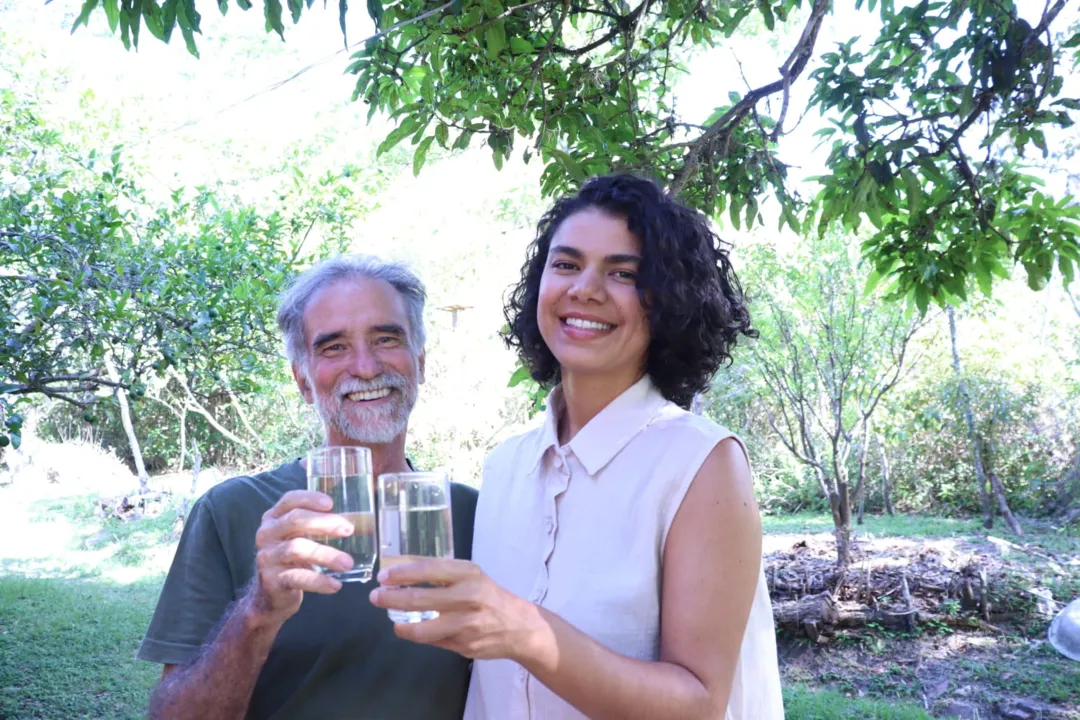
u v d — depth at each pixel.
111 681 6.48
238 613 1.43
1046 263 3.84
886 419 11.19
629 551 1.42
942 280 3.98
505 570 1.56
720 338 1.59
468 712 1.67
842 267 8.73
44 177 5.67
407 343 1.95
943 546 9.54
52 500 14.66
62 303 4.14
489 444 14.23
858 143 3.67
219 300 5.05
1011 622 7.52
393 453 1.98
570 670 1.15
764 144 3.82
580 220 1.50
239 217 6.26
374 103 3.56
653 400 1.54
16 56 9.93
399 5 3.27
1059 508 11.41
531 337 1.76
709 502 1.36
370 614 1.74
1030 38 3.43
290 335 1.99
